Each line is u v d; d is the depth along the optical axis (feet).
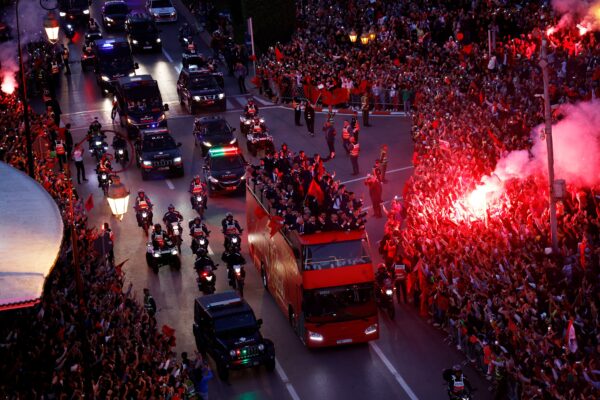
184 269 144.15
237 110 225.15
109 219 163.73
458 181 142.41
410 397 107.86
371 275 115.96
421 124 180.55
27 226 80.48
